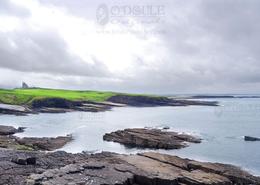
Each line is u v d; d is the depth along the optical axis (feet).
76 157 157.48
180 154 196.44
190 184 118.83
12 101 565.94
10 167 131.85
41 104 562.66
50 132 289.74
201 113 544.21
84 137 260.42
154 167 135.23
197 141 237.04
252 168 162.61
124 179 115.24
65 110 545.03
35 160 141.49
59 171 121.49
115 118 439.22
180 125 351.67
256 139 248.52
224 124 362.53
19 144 211.00
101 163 133.59
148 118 441.68
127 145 226.99
